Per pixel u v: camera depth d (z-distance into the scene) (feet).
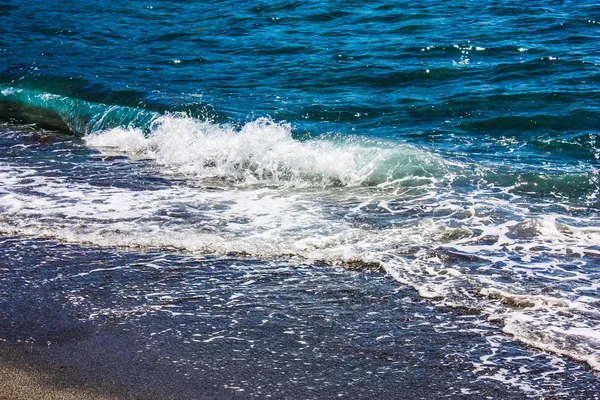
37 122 43.42
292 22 63.10
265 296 22.17
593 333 19.88
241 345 19.44
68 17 67.36
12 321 20.65
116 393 17.29
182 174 33.94
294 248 25.41
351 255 24.77
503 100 42.75
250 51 55.31
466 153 35.35
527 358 18.85
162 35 60.64
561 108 40.88
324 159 33.83
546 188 30.83
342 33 59.26
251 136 35.86
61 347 19.30
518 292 22.15
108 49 57.06
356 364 18.62
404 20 61.82
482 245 25.57
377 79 47.78
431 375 18.13
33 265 24.26
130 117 41.70
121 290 22.52
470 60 50.78
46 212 28.68
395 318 20.85
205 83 47.80
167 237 26.23
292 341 19.67
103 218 28.09
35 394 17.17
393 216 28.37
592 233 26.40
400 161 33.68
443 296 22.06
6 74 50.31
